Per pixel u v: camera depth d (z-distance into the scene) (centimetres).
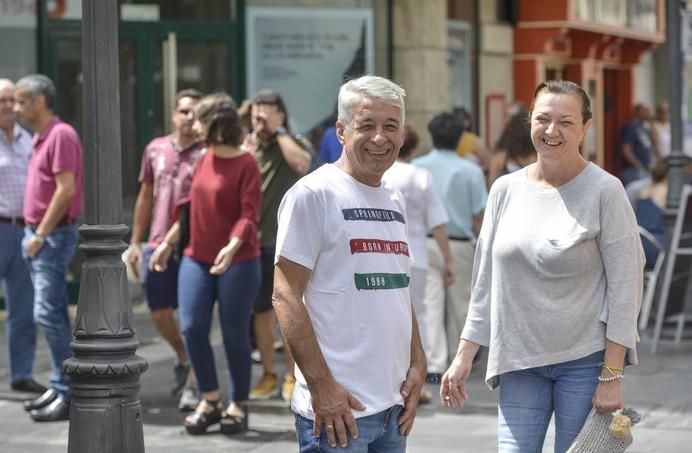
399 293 683
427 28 2212
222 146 1172
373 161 672
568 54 2772
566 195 737
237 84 2091
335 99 2152
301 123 2141
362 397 667
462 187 1403
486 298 768
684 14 1786
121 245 893
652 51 3319
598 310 732
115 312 887
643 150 2991
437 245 1375
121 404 884
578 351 732
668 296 1645
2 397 1368
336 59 2152
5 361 1594
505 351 744
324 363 662
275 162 1355
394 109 672
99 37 865
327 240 668
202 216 1172
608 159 3111
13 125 1348
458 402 778
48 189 1270
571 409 735
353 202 674
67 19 1975
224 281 1169
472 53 2486
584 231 725
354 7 2162
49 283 1268
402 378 688
